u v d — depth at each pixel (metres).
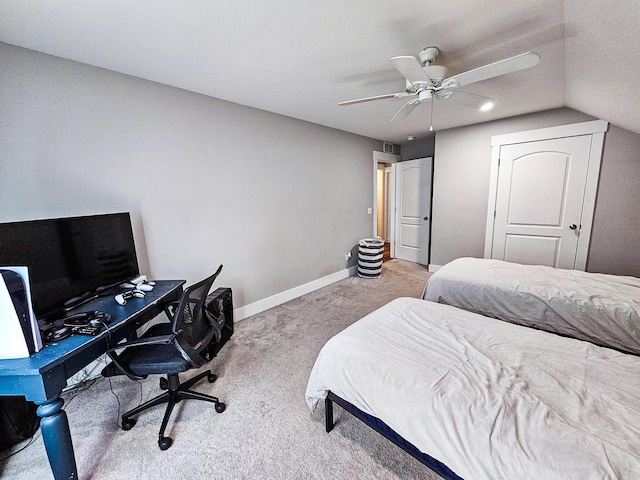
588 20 1.38
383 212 7.41
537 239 3.49
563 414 0.97
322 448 1.46
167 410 1.61
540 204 3.42
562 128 3.14
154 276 2.36
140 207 2.24
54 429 1.17
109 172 2.06
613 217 2.98
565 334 1.99
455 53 1.86
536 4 1.37
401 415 1.10
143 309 1.64
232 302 2.82
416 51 1.83
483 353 1.36
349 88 2.44
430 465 1.11
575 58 1.84
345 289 3.96
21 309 1.14
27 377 1.10
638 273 2.90
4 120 1.65
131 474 1.34
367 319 1.76
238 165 2.88
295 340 2.58
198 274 2.65
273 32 1.59
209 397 1.72
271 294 3.37
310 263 3.85
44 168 1.79
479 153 3.82
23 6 1.31
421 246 5.14
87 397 1.88
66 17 1.41
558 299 2.00
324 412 1.72
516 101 2.86
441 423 1.00
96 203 2.01
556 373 1.20
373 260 4.36
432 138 4.89
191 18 1.45
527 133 3.38
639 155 2.78
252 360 2.27
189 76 2.15
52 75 1.79
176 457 1.42
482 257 3.98
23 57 1.69
